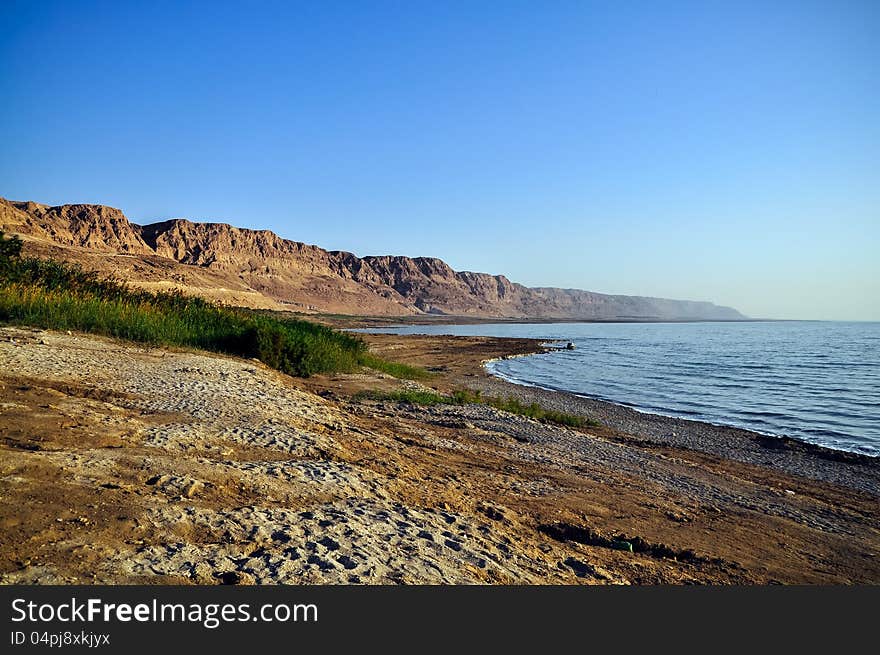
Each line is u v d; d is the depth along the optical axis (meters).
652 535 7.28
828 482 13.25
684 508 9.09
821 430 21.19
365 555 4.56
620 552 6.41
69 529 4.02
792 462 15.23
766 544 7.72
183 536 4.30
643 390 32.09
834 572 6.88
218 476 5.89
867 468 14.89
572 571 5.45
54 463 5.24
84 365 11.39
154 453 6.26
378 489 6.66
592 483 9.82
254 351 19.22
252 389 12.30
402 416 14.08
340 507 5.69
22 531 3.85
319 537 4.75
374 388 18.80
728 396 29.88
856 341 102.88
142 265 152.38
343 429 10.38
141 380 10.95
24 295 16.89
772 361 54.28
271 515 5.05
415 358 48.50
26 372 9.70
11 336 13.19
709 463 14.23
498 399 20.56
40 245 119.50
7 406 7.10
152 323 18.25
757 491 11.27
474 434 12.98
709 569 6.30
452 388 25.53
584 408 23.91
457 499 7.16
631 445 15.74
